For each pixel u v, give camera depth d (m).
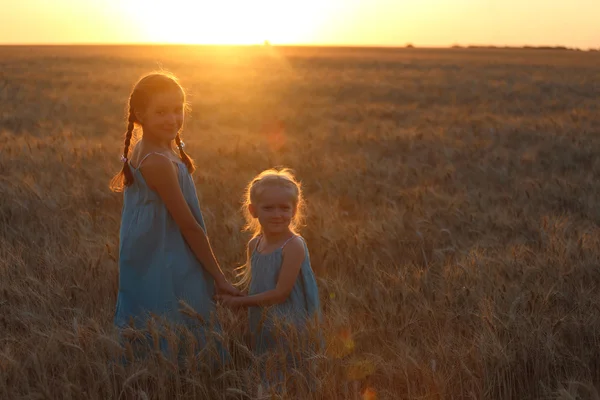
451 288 4.00
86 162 8.59
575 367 3.27
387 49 94.38
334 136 13.37
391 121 17.25
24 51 69.19
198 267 3.47
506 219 5.99
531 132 14.07
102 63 45.88
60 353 3.12
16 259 4.45
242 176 7.87
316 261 4.82
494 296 3.76
